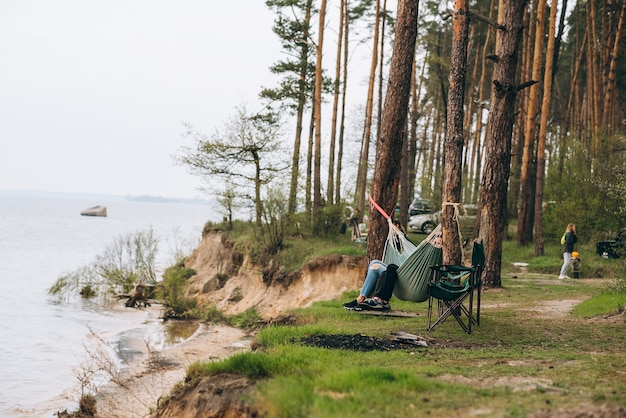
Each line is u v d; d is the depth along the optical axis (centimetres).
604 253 2881
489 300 1709
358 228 2770
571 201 3272
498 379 700
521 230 3312
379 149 1642
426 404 585
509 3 1927
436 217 3591
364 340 998
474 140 5109
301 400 605
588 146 3400
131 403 1228
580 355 865
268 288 2475
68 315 2556
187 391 823
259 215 2719
